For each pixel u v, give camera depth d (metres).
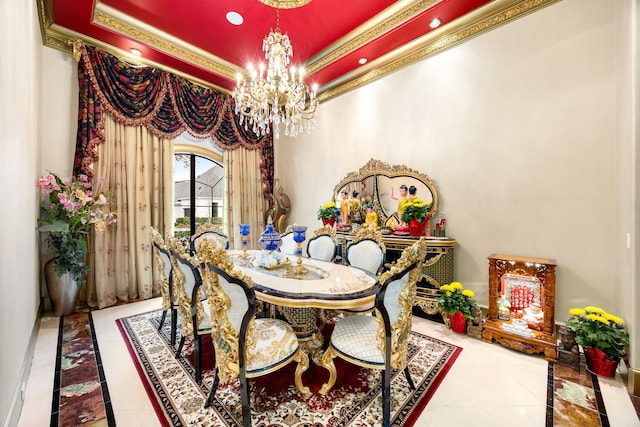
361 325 1.94
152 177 4.05
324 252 3.26
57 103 3.32
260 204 5.53
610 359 2.03
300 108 3.26
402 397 1.85
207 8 3.13
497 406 1.76
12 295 1.61
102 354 2.37
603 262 2.42
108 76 3.55
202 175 5.05
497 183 3.00
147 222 3.93
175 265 2.10
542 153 2.72
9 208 1.58
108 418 1.64
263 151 5.57
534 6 2.75
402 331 1.66
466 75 3.22
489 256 2.93
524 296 2.60
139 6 3.10
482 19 3.07
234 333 1.52
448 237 3.36
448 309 2.80
